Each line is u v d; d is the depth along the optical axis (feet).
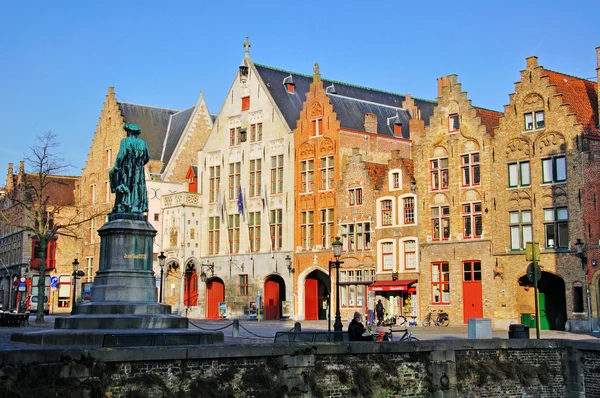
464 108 150.61
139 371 63.82
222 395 66.59
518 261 140.15
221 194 202.08
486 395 83.15
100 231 92.68
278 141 188.65
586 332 126.93
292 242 182.29
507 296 141.28
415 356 78.95
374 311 159.43
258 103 195.00
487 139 146.30
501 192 143.54
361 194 168.04
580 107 140.26
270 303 189.06
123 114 233.55
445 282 151.23
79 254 249.96
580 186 132.57
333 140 176.24
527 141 140.46
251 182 194.70
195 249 204.23
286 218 184.44
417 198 156.56
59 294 249.75
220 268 199.21
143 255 91.97
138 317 86.84
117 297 89.56
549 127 137.49
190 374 66.08
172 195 207.21
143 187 94.63
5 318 136.46
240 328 140.77
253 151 194.59
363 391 74.18
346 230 170.50
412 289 156.25
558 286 141.08
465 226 149.38
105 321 85.97
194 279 204.95
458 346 81.46
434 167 155.33
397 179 161.17
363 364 75.41
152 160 221.25
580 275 131.03
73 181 272.72
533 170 139.23
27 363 58.65
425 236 154.71
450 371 80.23
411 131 188.75
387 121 192.65
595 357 86.99
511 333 92.27
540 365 87.86
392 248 160.86
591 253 130.31
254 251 191.42
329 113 177.68
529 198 139.64
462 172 150.41
